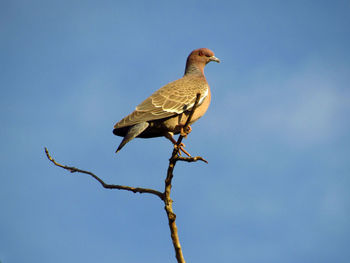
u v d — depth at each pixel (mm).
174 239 7969
